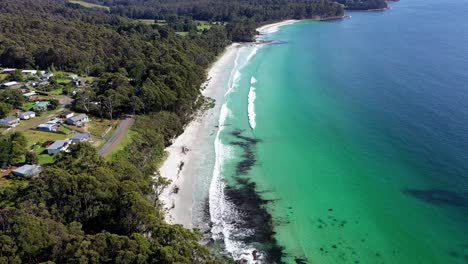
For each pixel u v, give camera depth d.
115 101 103.94
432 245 62.94
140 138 93.56
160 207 72.06
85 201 60.94
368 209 72.69
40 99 113.75
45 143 84.62
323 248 63.66
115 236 49.34
